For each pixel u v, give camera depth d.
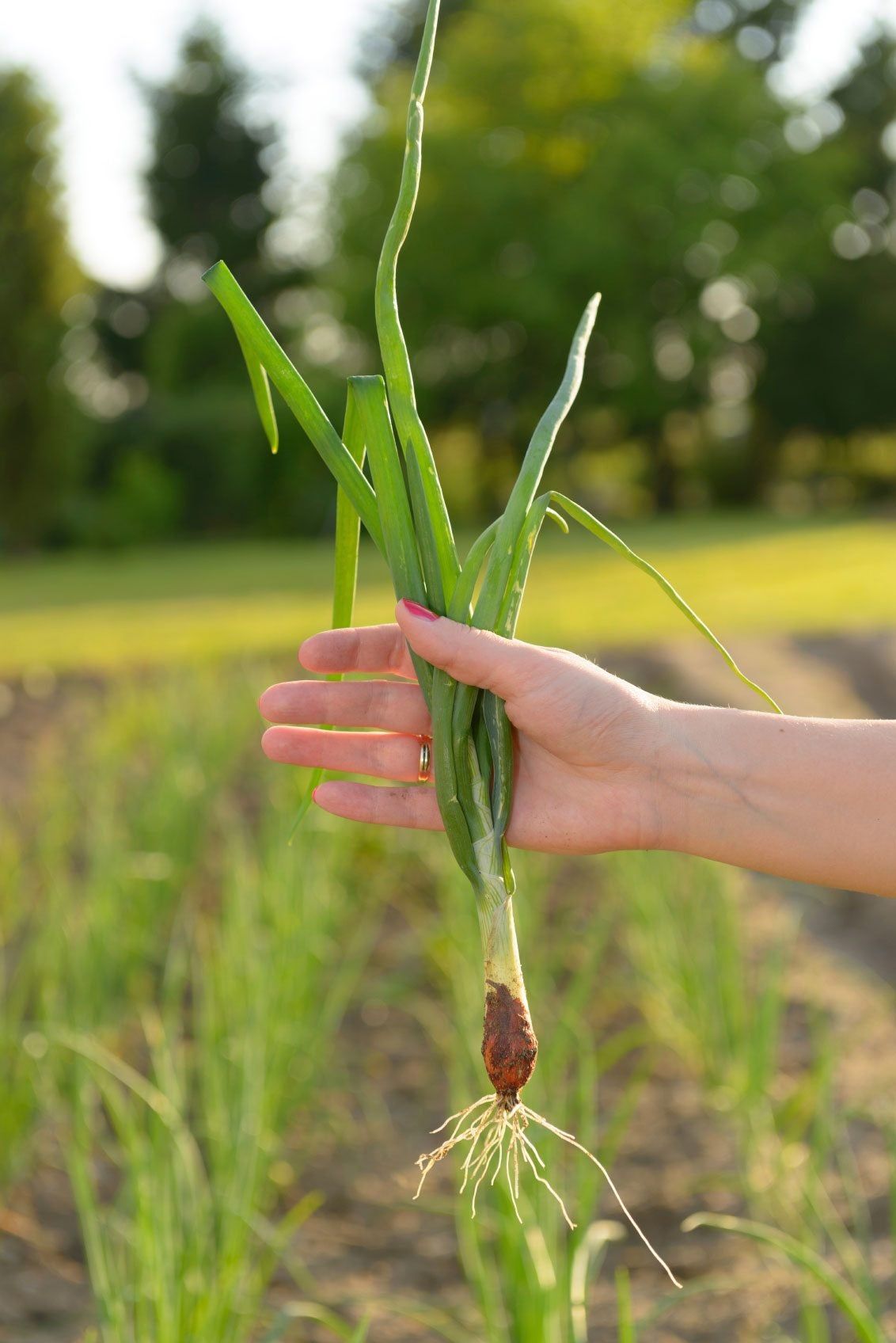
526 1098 2.24
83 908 3.50
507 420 28.53
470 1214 1.94
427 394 27.38
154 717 5.86
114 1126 2.86
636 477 30.88
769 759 1.46
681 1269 2.40
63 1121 2.82
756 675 7.35
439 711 1.35
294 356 28.41
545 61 25.33
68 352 20.94
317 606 10.96
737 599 10.44
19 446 20.81
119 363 35.12
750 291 27.23
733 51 29.77
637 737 1.46
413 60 32.38
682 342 26.56
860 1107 2.33
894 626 8.82
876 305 27.81
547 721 1.40
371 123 26.77
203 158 34.22
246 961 2.87
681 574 12.74
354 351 29.33
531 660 1.36
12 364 20.38
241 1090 2.43
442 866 3.97
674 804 1.48
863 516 23.48
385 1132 2.98
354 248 26.20
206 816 4.49
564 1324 1.82
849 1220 2.49
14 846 4.04
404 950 3.88
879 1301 2.10
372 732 1.69
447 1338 2.16
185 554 20.88
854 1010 3.48
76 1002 2.95
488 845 1.34
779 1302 2.24
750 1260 2.39
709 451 30.02
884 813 1.44
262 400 1.38
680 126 25.22
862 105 30.77
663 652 7.82
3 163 19.45
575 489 30.89
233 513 24.77
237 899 3.14
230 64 33.91
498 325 26.39
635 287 25.75
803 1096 2.71
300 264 34.34
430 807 1.64
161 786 4.38
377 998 3.44
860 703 7.18
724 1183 2.64
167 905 3.83
